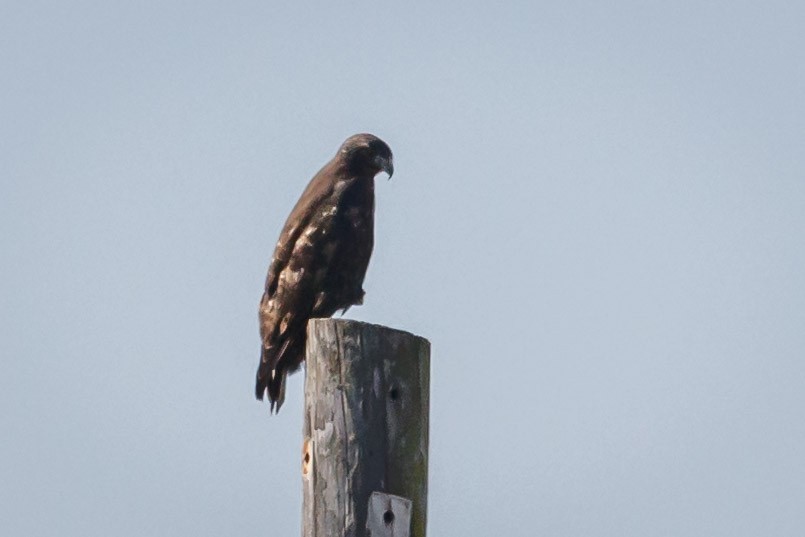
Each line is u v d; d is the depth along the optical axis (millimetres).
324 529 10586
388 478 10648
